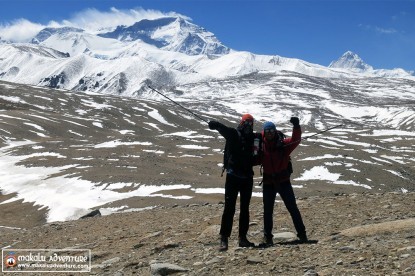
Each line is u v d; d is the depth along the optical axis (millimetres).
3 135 153000
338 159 112875
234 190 10789
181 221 15758
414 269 7441
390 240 9594
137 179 86312
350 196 17453
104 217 20219
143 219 17641
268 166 10984
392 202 14891
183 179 87000
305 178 98562
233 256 9969
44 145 134500
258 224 14094
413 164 136125
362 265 8125
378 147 168250
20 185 89250
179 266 9758
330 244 10062
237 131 10773
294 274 8188
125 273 10070
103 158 111062
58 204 75188
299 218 10891
